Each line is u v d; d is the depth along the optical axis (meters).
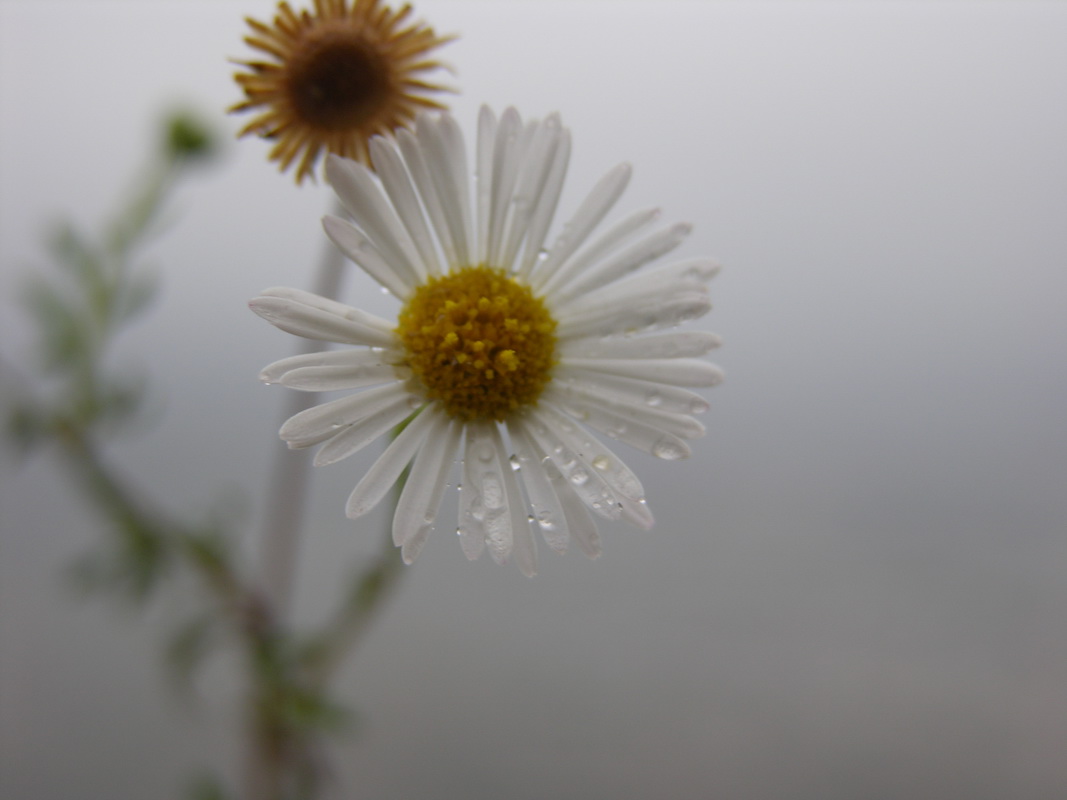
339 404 0.06
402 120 0.06
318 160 0.06
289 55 0.06
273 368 0.06
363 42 0.06
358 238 0.06
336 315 0.06
